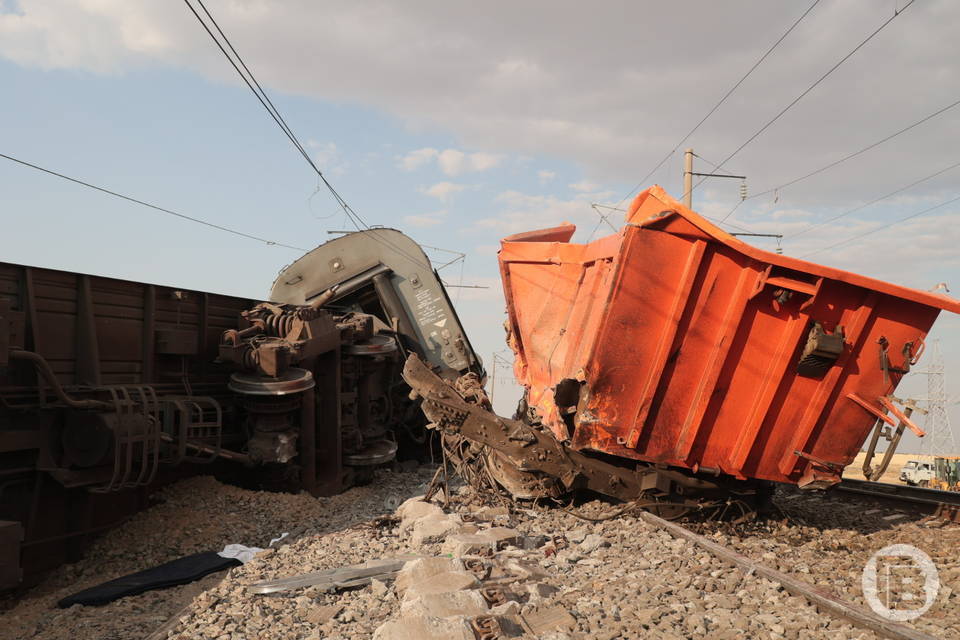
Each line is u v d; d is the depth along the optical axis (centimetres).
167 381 867
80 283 721
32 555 631
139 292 821
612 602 470
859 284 686
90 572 649
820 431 743
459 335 1529
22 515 623
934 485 2859
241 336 959
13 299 642
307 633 445
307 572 576
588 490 858
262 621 466
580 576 550
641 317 711
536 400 1027
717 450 744
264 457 907
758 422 727
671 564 566
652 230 699
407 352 1522
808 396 732
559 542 655
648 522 738
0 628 518
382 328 1488
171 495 855
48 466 631
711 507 786
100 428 641
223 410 978
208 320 973
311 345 997
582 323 843
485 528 695
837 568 580
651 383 718
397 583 515
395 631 389
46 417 636
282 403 927
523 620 425
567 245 980
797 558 630
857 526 841
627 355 720
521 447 788
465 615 427
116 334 776
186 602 548
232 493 895
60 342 693
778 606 446
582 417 729
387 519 765
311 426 1022
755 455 750
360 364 1202
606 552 627
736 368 725
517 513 809
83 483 650
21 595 604
